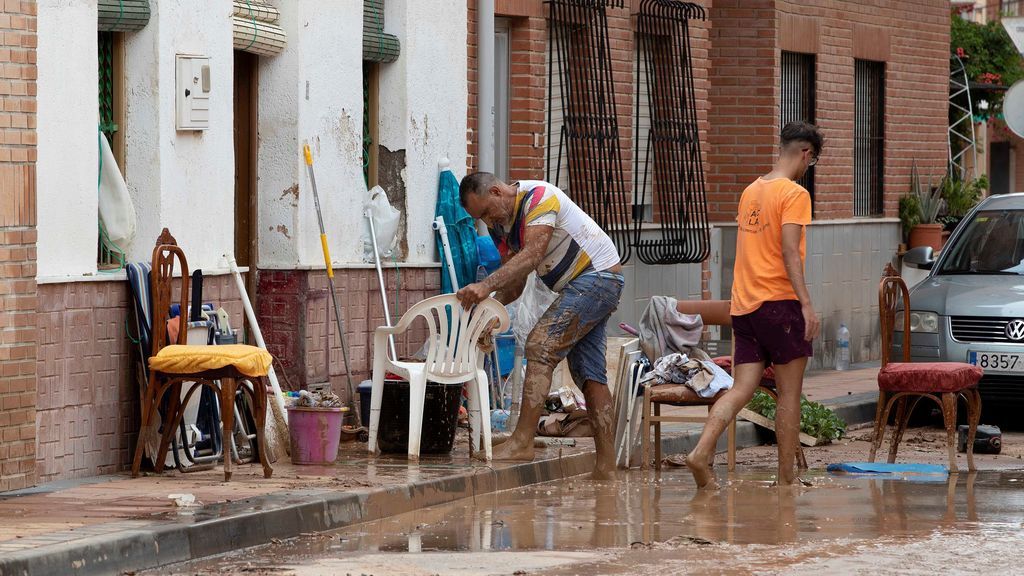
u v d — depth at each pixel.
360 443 18.92
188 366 15.14
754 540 13.36
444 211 22.47
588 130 25.53
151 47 16.62
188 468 16.11
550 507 15.49
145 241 16.67
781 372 17.41
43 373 15.03
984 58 46.84
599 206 25.78
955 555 12.62
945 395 18.92
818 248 33.47
